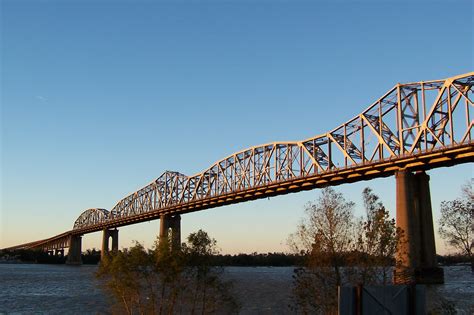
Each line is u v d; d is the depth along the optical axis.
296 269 40.06
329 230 40.06
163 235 45.78
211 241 44.84
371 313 12.75
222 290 46.09
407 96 97.25
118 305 55.97
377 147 100.88
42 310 70.94
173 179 185.62
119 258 44.69
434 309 36.28
